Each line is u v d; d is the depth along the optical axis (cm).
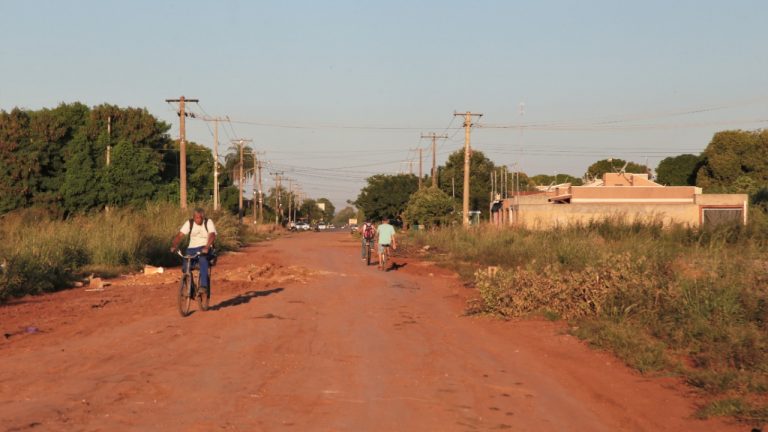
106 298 1577
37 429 605
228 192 10006
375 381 823
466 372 884
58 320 1241
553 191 6888
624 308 1209
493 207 6944
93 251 2306
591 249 2050
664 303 1160
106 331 1132
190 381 796
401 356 976
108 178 5500
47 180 5362
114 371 838
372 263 2933
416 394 768
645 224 3250
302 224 14288
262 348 1007
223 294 1692
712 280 1174
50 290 1734
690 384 821
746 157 7362
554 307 1321
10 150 5172
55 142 5441
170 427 622
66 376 808
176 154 6425
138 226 2681
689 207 4812
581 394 791
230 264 2831
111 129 5744
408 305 1552
